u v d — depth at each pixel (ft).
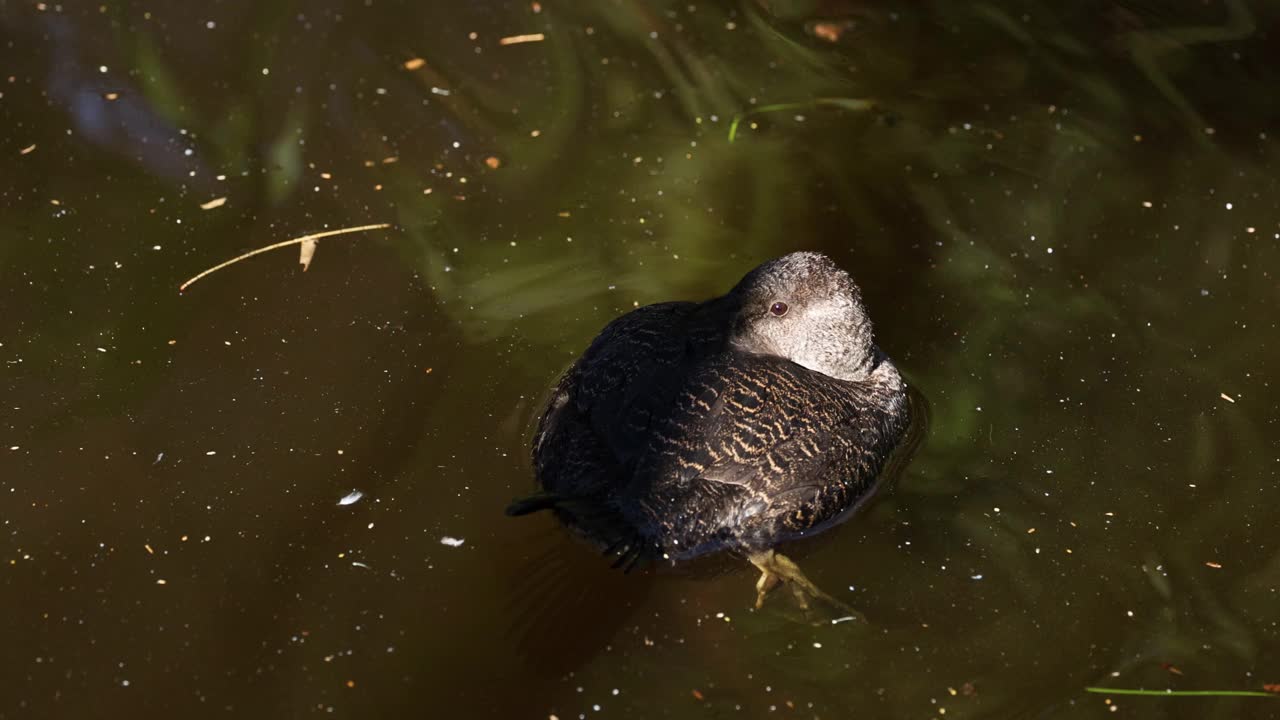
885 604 15.11
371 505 15.74
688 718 13.67
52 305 18.34
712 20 25.50
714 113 23.36
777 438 15.89
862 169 22.33
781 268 17.83
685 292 19.61
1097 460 17.16
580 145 22.39
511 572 15.10
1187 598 15.25
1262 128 23.31
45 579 14.58
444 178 21.49
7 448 16.14
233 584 14.67
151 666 13.74
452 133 22.38
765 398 16.07
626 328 17.06
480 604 14.70
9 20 23.45
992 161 22.59
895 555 15.81
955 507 16.52
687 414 15.53
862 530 16.25
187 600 14.46
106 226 19.81
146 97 22.33
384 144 22.00
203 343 17.93
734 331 17.35
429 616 14.52
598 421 15.57
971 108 23.76
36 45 23.07
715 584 15.35
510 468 16.34
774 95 23.88
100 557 14.88
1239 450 17.29
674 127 22.97
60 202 20.16
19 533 15.08
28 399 16.84
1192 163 22.58
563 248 20.31
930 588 15.34
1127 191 22.02
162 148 21.42
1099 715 13.83
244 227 20.10
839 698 13.96
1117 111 23.66
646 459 15.14
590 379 16.12
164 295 18.70
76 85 22.38
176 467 16.06
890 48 25.09
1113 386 18.33
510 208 21.03
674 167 22.11
